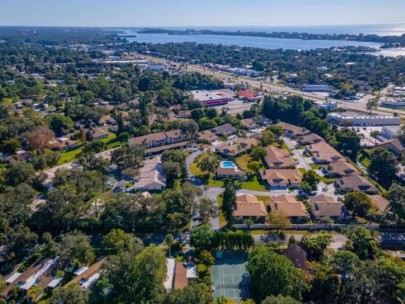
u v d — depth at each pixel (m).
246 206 123.62
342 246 106.06
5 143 170.75
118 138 198.75
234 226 115.12
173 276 90.94
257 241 109.31
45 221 113.25
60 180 134.25
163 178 147.88
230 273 95.69
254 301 84.75
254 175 157.38
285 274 82.06
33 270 95.00
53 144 181.50
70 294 79.25
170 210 116.38
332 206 123.88
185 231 115.12
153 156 178.12
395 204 117.25
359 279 82.75
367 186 142.25
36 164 153.25
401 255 103.38
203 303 73.62
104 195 131.38
